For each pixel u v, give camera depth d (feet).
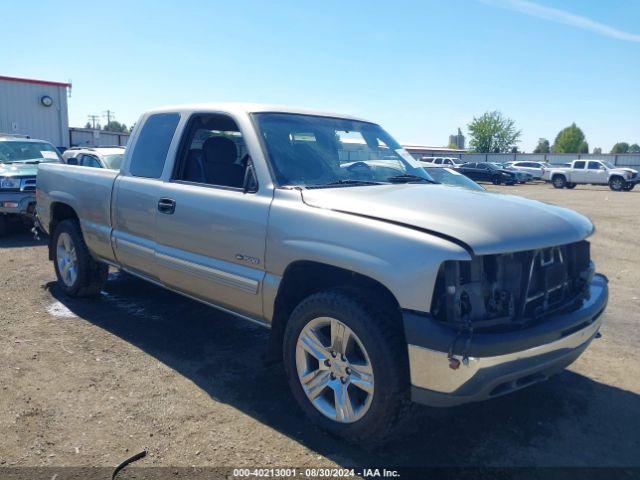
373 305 10.02
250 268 12.19
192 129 14.67
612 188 113.91
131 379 13.11
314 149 13.43
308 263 11.03
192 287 13.91
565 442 10.99
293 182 12.23
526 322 9.82
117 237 16.19
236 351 15.05
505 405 12.46
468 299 9.37
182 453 10.18
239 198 12.41
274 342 12.19
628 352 15.97
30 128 75.05
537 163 141.08
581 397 12.98
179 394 12.44
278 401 12.29
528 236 9.94
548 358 9.98
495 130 283.79
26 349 14.67
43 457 9.89
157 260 14.69
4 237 31.99
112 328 16.52
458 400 9.29
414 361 9.34
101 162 34.17
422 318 9.23
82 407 11.69
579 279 11.73
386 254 9.63
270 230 11.57
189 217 13.47
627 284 24.86
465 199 11.39
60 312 17.89
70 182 18.44
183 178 14.58
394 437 10.52
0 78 71.31
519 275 9.96
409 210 10.28
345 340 10.30
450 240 9.32
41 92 75.25
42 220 20.17
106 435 10.66
